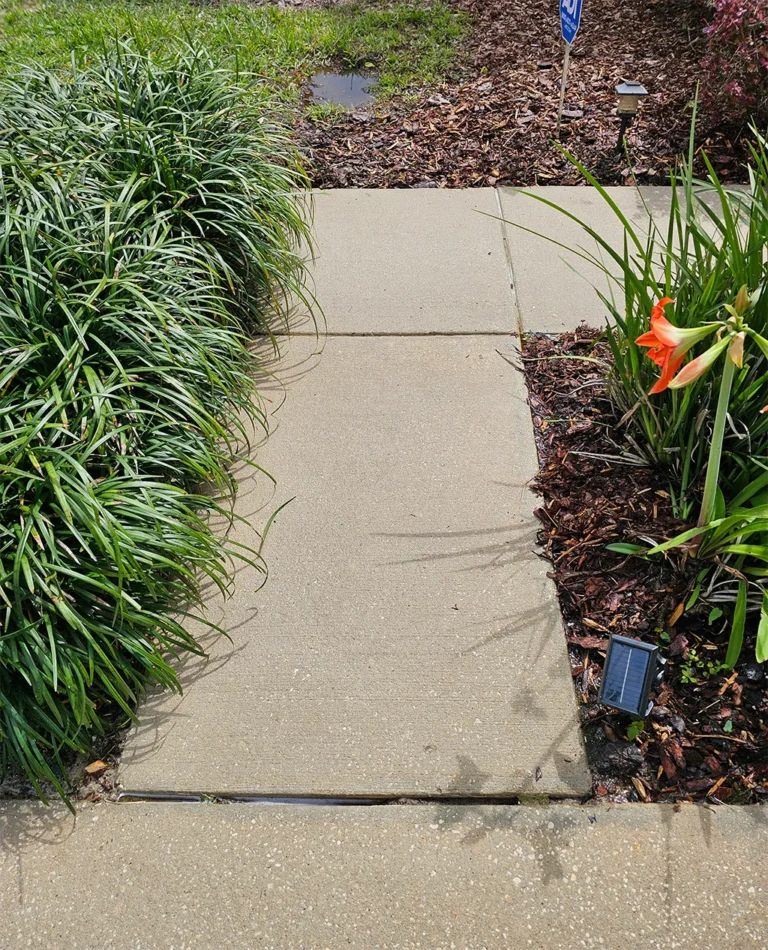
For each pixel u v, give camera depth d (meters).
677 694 2.14
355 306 3.64
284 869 1.87
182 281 3.06
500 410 3.07
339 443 2.98
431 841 1.90
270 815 1.97
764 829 1.88
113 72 3.88
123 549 2.08
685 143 4.58
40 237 2.80
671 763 2.01
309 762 2.07
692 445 2.48
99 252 2.85
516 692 2.19
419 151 4.84
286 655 2.31
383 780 2.02
